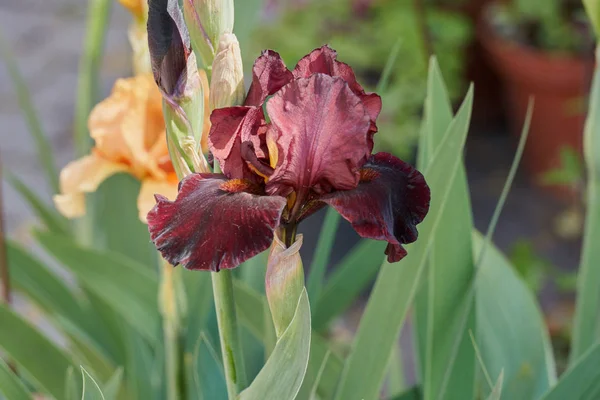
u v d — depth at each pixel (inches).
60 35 114.3
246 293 35.4
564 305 68.5
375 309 31.0
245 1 39.1
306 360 26.2
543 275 64.7
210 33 26.3
